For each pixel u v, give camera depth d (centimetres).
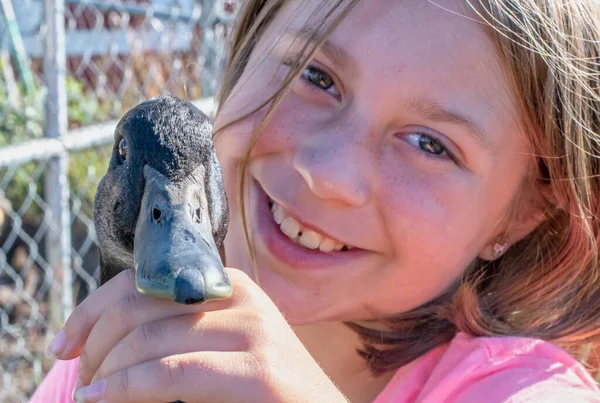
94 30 552
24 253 591
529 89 223
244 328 154
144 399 148
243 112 244
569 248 261
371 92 218
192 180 176
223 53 343
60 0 371
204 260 152
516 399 212
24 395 452
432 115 216
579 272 263
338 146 221
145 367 148
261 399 148
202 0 527
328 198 222
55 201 387
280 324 159
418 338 254
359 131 222
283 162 233
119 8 545
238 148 241
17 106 552
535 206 258
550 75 224
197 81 542
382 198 223
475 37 213
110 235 193
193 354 149
